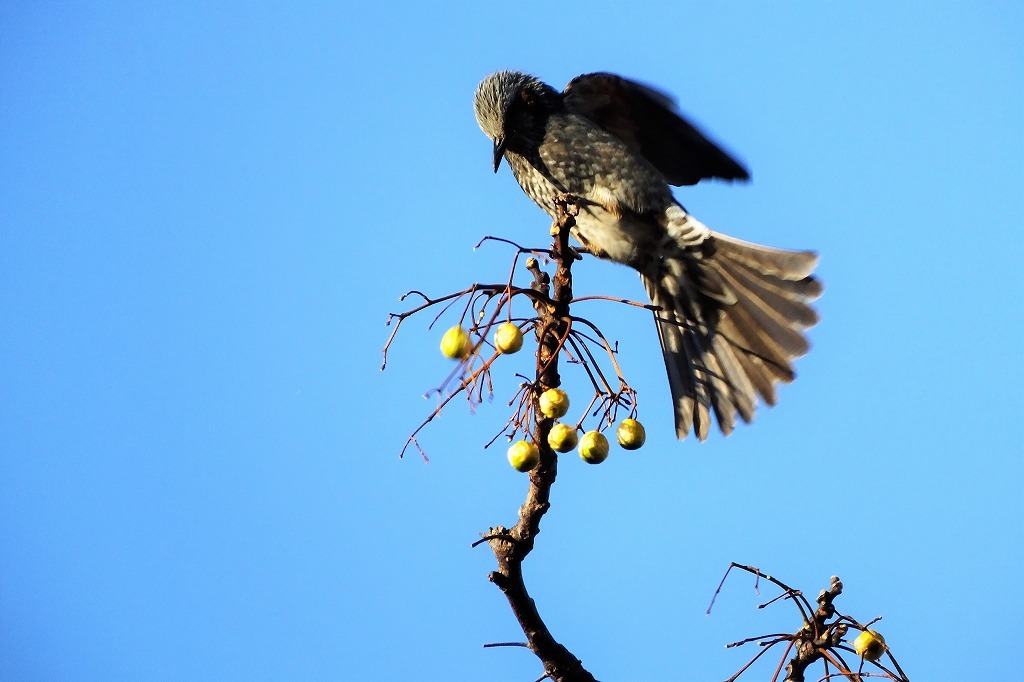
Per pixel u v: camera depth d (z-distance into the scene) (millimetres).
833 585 7570
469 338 7250
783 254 11156
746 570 7652
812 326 11078
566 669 7543
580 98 12273
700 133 12102
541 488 7336
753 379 11227
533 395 7371
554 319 7418
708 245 11453
